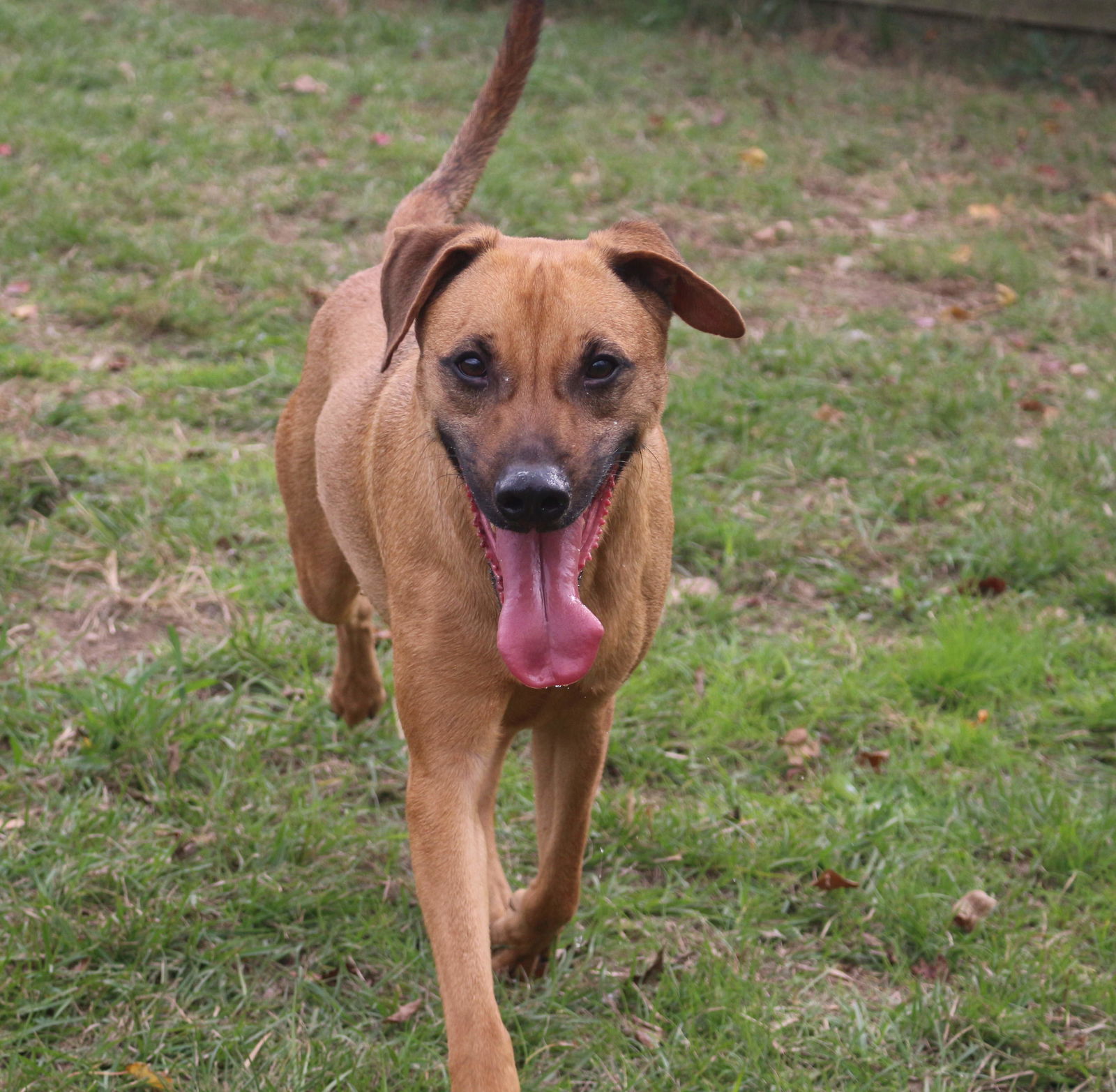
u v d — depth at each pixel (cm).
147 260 685
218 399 572
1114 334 695
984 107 1032
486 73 1021
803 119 1003
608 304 268
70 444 527
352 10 1138
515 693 274
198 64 989
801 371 635
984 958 326
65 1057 279
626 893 345
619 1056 294
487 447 258
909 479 548
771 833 367
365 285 372
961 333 694
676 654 440
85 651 421
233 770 372
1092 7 1100
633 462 277
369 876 343
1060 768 402
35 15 1036
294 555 380
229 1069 284
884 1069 296
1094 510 530
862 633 461
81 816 344
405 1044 291
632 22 1177
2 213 718
